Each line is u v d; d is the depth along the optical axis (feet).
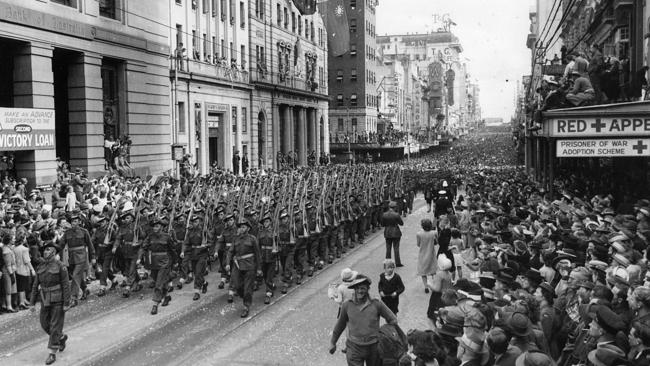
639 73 85.40
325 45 283.79
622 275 31.91
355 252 77.77
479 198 77.20
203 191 87.51
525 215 59.67
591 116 61.46
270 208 71.00
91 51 117.70
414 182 149.18
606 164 107.86
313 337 42.80
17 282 50.70
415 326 44.24
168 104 147.84
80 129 117.39
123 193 77.71
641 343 23.65
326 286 58.65
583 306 27.27
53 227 54.85
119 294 55.72
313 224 62.75
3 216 56.54
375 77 372.79
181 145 139.03
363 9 344.49
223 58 182.39
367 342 29.63
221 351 39.96
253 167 181.16
